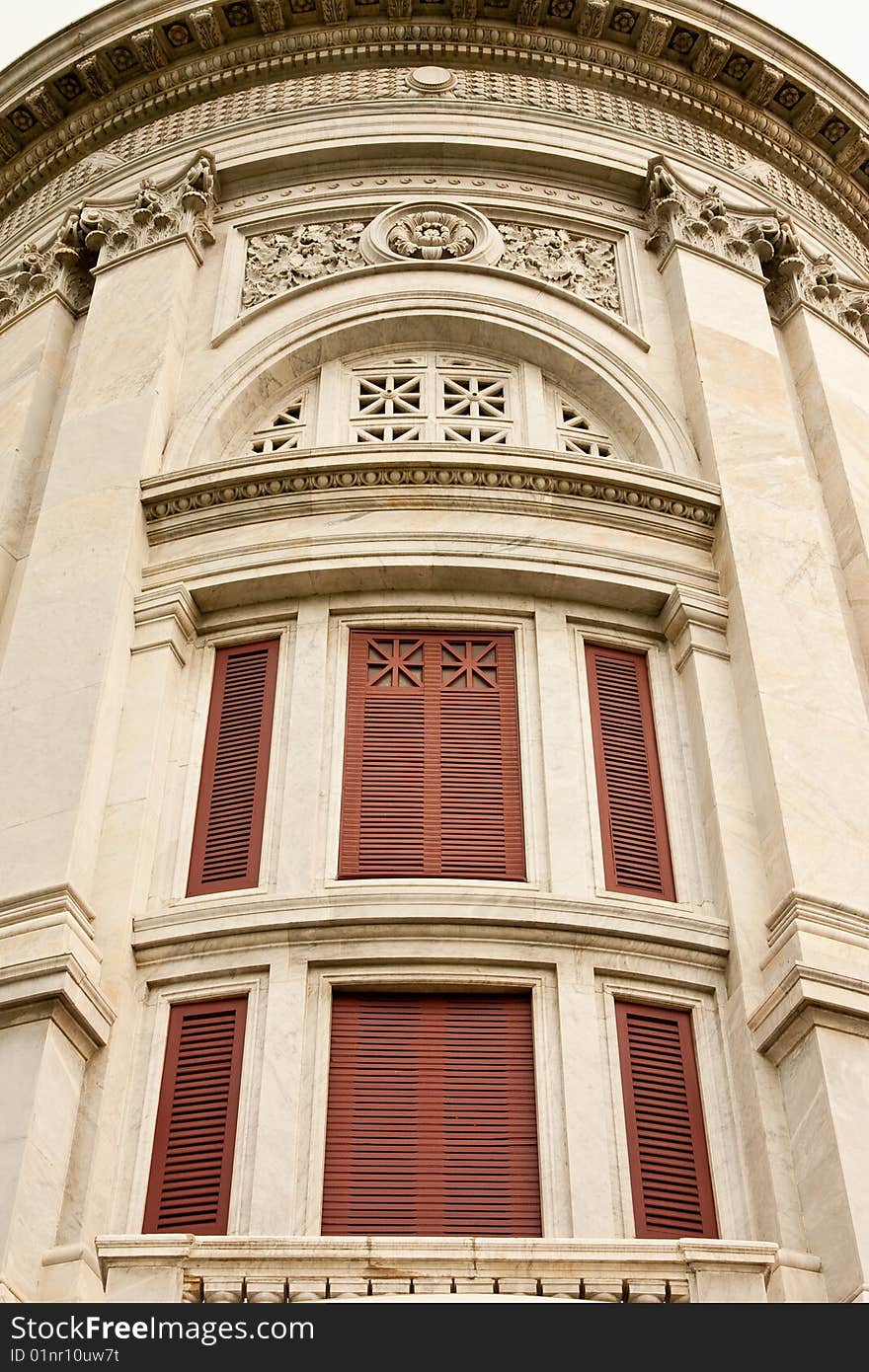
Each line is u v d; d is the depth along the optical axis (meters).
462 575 14.17
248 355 16.52
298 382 16.67
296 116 19.03
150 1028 11.91
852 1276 10.13
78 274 18.36
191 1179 11.20
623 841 13.02
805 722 13.27
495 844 12.91
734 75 19.92
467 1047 11.75
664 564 14.52
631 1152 11.30
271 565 14.20
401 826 12.96
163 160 19.20
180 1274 9.81
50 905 11.84
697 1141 11.50
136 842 12.66
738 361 16.50
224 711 13.81
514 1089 11.57
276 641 14.21
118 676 13.62
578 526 14.62
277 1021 11.64
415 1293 9.72
